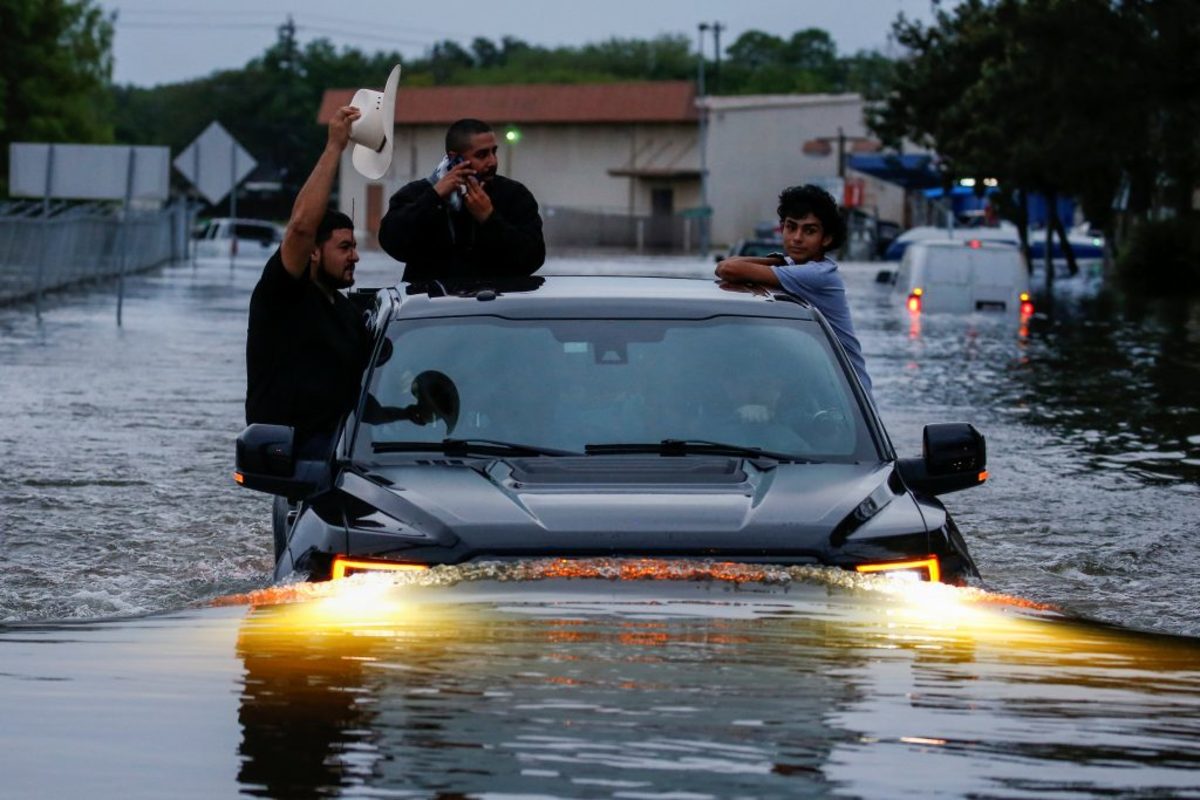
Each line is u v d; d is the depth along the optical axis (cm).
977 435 1575
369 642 1056
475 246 2030
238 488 2867
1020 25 9856
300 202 1723
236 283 10931
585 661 1001
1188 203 11769
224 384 4597
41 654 1052
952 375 5159
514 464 1466
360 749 808
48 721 870
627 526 1327
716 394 1566
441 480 1422
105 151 6912
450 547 1314
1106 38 9625
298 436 1711
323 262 1748
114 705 908
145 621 1202
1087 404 4353
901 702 922
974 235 15825
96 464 3119
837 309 1912
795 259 1962
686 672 978
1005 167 13938
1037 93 10075
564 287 1741
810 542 1334
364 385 1586
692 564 1280
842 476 1468
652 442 1512
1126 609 2027
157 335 6344
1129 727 887
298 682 954
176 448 3347
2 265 7931
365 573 1311
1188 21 9512
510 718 870
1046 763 808
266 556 2247
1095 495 2906
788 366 1608
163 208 16562
